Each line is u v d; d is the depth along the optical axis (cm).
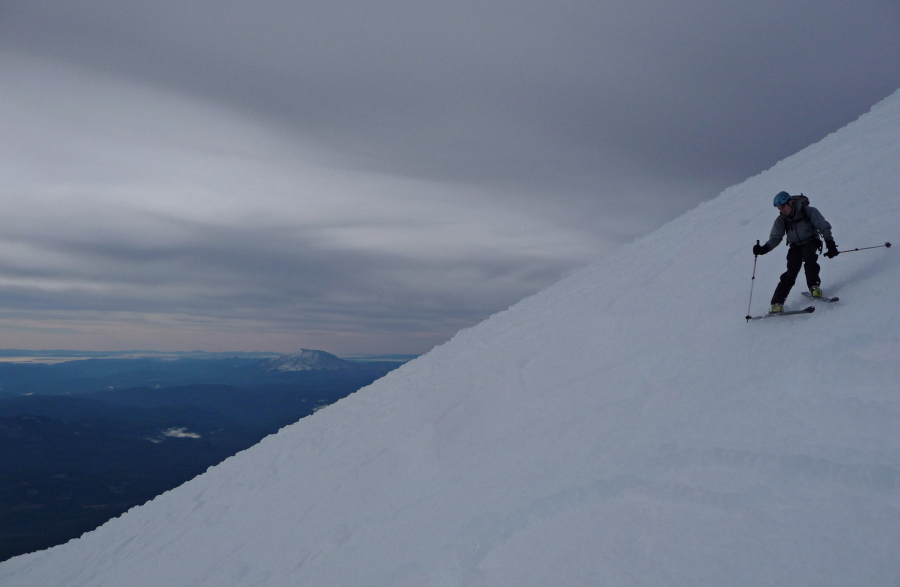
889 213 857
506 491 638
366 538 749
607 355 956
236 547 1040
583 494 532
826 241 668
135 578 1190
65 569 1556
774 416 530
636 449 586
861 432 454
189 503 1549
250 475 1491
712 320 852
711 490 450
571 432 718
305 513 1000
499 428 897
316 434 1550
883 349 547
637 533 431
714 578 350
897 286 647
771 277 888
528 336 1359
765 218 1240
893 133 1298
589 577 393
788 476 434
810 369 579
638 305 1110
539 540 477
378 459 1055
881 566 318
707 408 605
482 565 478
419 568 557
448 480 794
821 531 363
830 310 678
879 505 371
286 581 761
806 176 1363
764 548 363
